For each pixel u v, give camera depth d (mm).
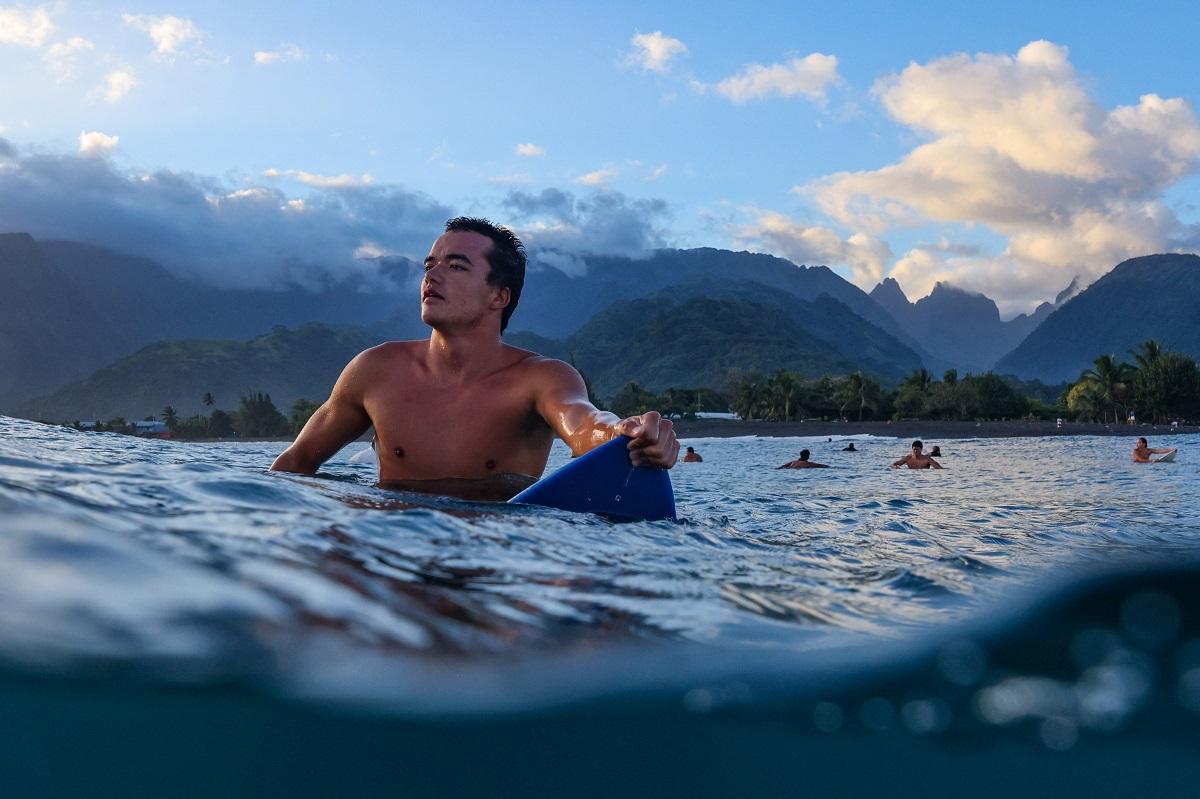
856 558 2787
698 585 1930
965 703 1059
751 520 4359
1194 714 991
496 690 1139
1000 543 3729
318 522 2154
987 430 66688
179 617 1155
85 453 3553
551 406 4082
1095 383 90438
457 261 4148
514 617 1467
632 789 984
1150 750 1014
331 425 4449
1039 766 1034
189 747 1000
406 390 4258
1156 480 12180
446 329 4168
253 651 1112
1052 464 19109
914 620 1624
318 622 1247
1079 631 1171
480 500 3594
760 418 116938
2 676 978
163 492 2336
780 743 1050
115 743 994
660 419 3572
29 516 1482
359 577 1577
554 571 1962
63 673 1003
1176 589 1298
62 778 950
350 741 1038
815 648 1356
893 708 1076
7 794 904
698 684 1194
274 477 3363
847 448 32875
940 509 6176
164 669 1043
